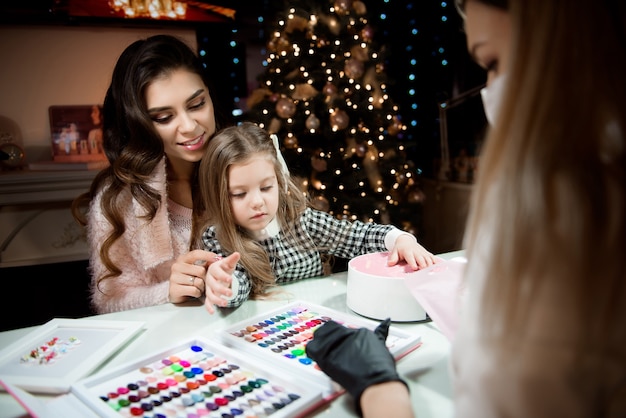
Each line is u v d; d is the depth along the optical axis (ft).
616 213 1.19
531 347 1.23
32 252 9.73
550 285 1.22
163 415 2.09
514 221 1.28
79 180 9.25
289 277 4.45
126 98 4.32
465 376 1.40
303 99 9.16
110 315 3.38
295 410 2.06
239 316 3.35
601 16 1.19
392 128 10.06
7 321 8.91
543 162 1.24
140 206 4.48
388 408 1.86
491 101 1.63
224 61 10.99
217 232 3.90
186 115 4.35
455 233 12.30
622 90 1.20
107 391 2.29
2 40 9.21
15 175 8.76
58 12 9.20
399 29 12.26
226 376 2.43
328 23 9.23
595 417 1.25
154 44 4.29
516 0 1.32
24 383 2.36
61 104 9.82
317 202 9.07
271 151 3.93
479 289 1.42
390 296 3.09
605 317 1.19
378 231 4.33
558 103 1.22
